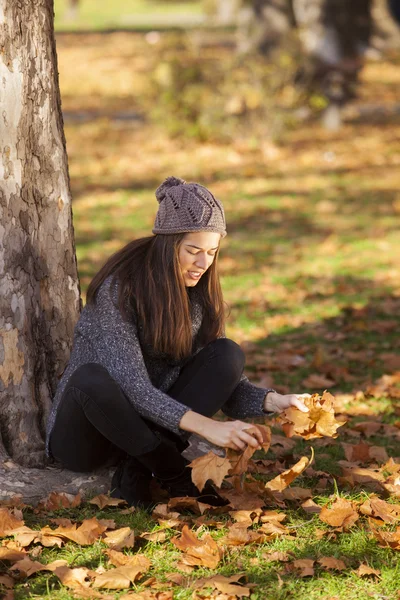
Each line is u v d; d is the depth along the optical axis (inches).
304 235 406.9
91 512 135.1
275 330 268.1
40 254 146.6
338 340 257.4
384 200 484.7
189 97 623.2
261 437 123.9
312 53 687.1
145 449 127.6
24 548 121.8
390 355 239.0
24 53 140.3
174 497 136.3
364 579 114.7
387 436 178.5
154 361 135.2
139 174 543.8
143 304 128.4
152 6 2222.0
